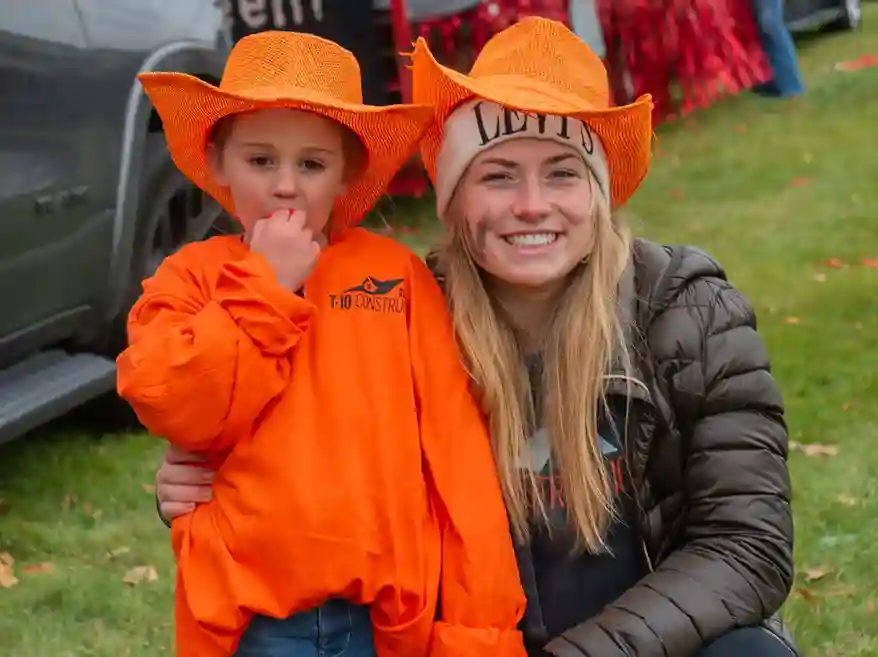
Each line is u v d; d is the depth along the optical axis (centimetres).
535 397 255
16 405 444
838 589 410
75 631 402
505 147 244
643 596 235
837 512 459
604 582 252
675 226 891
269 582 232
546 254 244
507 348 254
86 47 475
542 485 250
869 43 1595
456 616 233
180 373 221
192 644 236
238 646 239
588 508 243
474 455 241
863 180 973
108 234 492
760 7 1270
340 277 252
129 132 498
